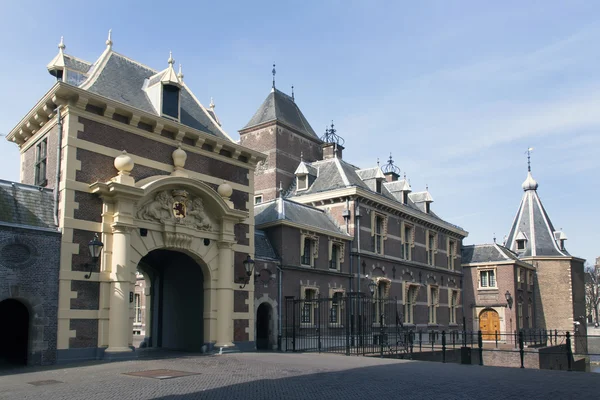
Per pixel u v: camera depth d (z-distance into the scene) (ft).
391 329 102.68
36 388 36.09
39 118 57.21
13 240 48.21
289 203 88.02
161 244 58.49
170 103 62.80
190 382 38.93
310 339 80.74
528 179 163.73
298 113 126.62
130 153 57.62
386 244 105.50
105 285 53.11
